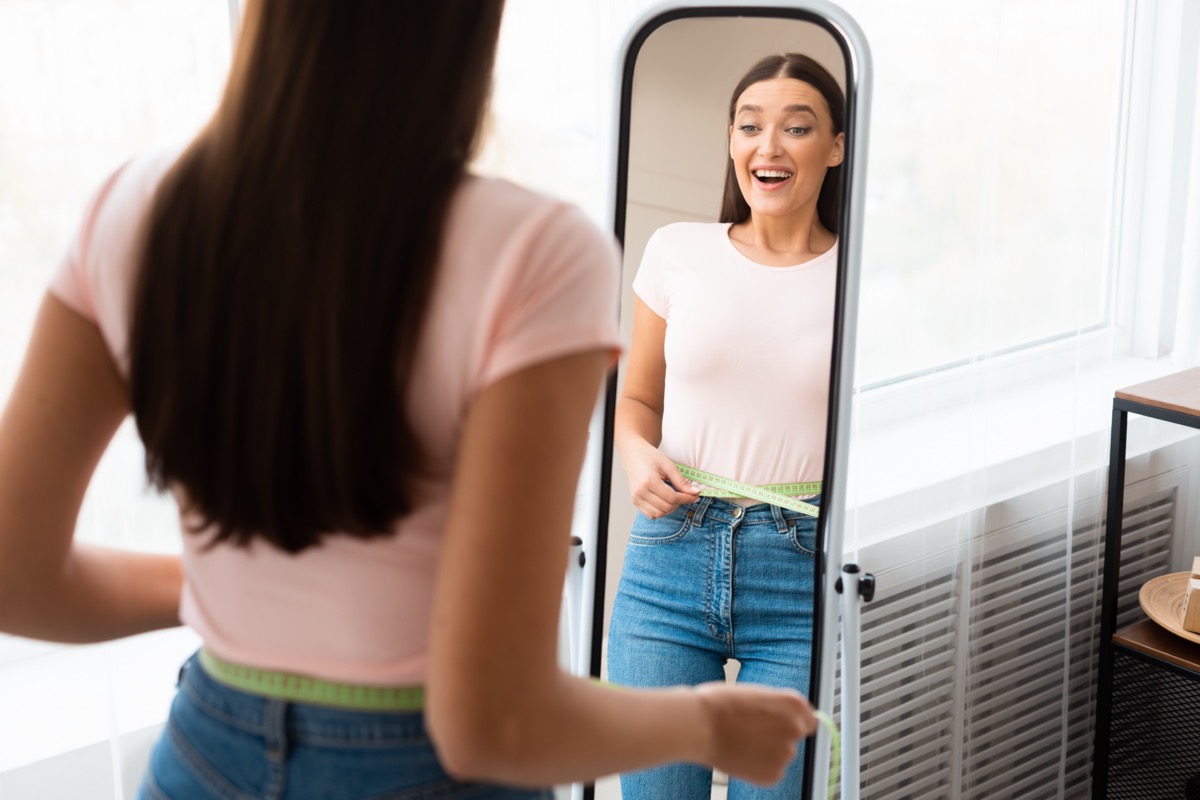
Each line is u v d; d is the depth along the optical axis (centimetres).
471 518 63
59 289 73
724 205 147
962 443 208
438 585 63
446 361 65
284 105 65
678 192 148
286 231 64
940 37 193
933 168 197
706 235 149
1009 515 220
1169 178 235
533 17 161
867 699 208
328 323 64
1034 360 215
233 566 73
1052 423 220
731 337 150
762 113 145
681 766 165
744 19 143
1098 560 238
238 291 65
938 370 205
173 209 68
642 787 166
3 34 128
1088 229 216
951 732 223
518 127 163
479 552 62
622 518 155
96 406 75
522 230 65
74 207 133
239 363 66
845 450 149
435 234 65
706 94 145
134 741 152
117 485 140
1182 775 234
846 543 196
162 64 136
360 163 65
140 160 74
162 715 155
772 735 74
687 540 155
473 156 71
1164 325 245
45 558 76
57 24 129
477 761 61
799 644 154
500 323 64
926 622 214
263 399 65
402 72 65
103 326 73
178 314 67
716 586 155
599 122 167
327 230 64
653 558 156
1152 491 250
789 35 142
